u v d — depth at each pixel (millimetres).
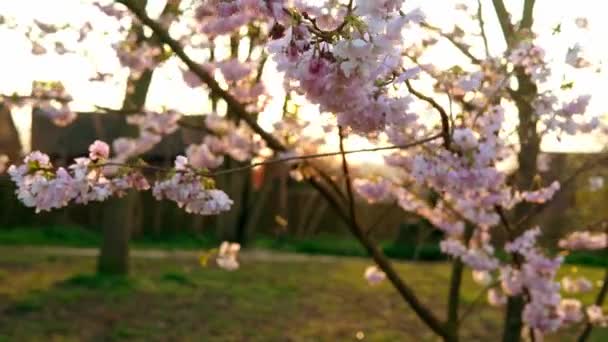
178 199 3016
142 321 9742
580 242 5945
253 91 5191
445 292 12922
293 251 20547
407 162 4758
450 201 5496
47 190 2832
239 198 20828
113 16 5137
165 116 6625
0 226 21297
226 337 9359
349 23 1915
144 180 3043
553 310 4688
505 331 4508
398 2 1983
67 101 4562
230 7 2027
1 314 9578
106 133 22734
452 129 3350
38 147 22484
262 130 3508
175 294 11375
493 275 6656
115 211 12352
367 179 5836
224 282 12750
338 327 10062
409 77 2260
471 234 5773
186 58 3299
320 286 12977
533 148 4230
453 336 3793
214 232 22938
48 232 19422
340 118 2359
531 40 3787
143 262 14836
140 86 7574
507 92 4059
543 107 3979
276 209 24984
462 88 3557
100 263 12367
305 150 5363
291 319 10430
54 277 12188
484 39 4289
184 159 3078
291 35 1966
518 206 4590
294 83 2135
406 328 9922
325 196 3609
